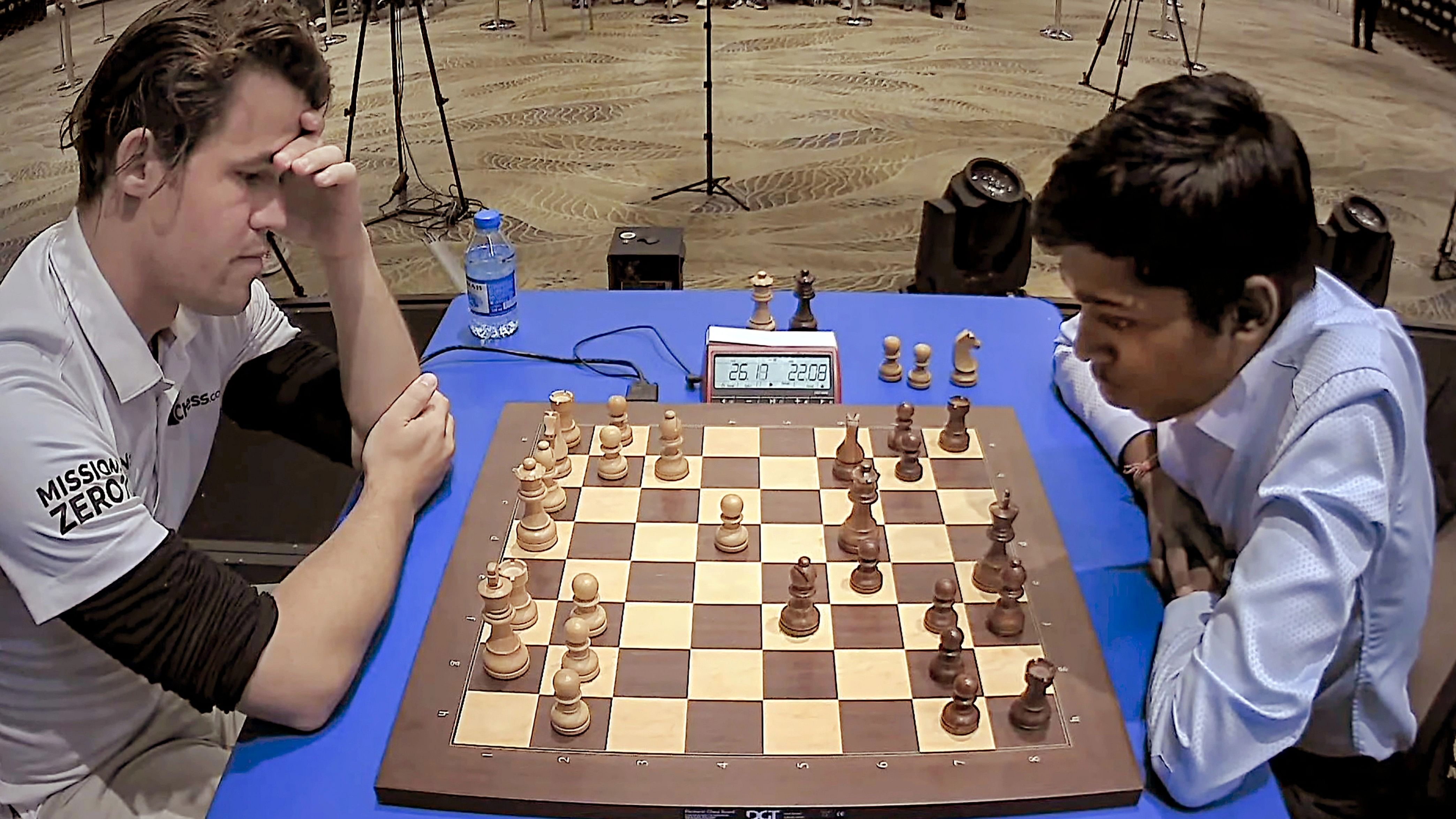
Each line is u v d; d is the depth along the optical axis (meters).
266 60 1.16
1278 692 1.00
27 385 1.12
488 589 1.12
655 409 1.60
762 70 5.89
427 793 1.00
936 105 5.30
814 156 4.73
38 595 1.09
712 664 1.15
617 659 1.15
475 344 1.80
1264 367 1.14
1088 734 1.07
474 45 6.29
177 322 1.39
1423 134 4.64
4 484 1.07
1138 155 0.96
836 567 1.29
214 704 1.10
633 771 1.02
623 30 6.64
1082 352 1.14
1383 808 1.30
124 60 1.12
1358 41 5.81
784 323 1.88
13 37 4.29
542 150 4.80
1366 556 1.04
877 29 6.61
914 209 4.21
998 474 1.45
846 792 1.00
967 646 1.17
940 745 1.05
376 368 1.54
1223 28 6.20
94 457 1.12
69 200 3.74
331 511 2.59
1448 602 1.39
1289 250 1.00
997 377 1.71
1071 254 1.04
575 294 1.97
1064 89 5.45
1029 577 1.27
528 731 1.07
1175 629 1.17
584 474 1.45
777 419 1.57
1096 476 1.48
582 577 1.17
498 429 1.55
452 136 4.93
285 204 1.42
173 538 1.15
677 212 4.20
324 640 1.12
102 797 1.28
